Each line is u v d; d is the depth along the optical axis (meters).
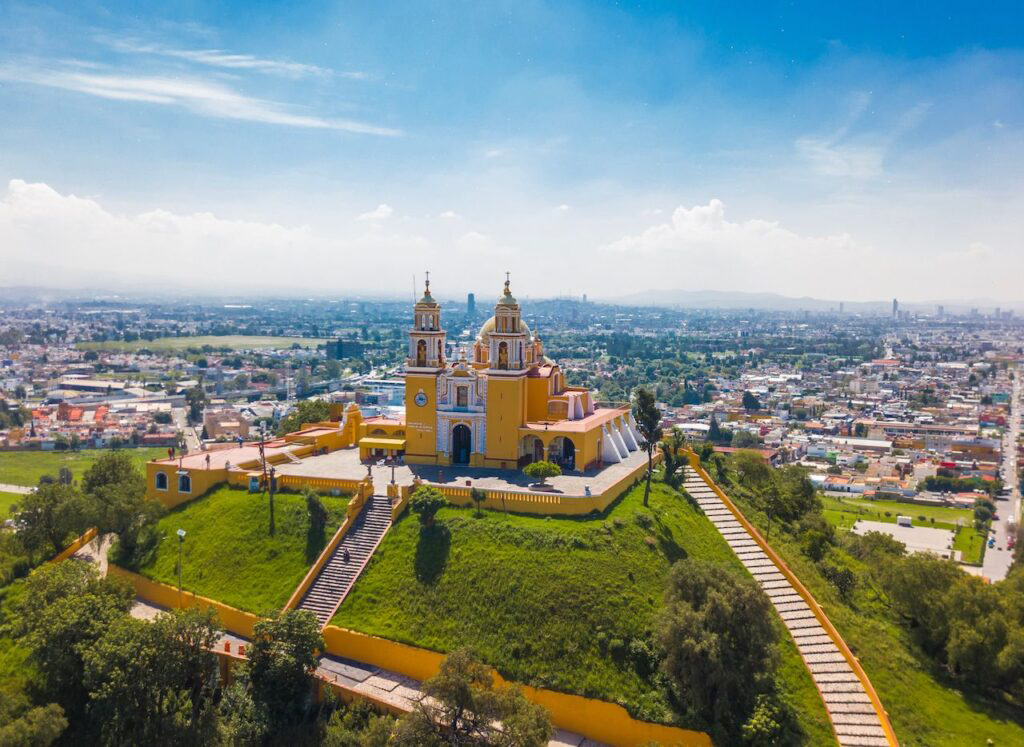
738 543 91.94
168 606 83.62
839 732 66.00
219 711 67.44
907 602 83.56
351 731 63.69
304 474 101.00
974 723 70.62
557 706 67.06
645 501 94.62
